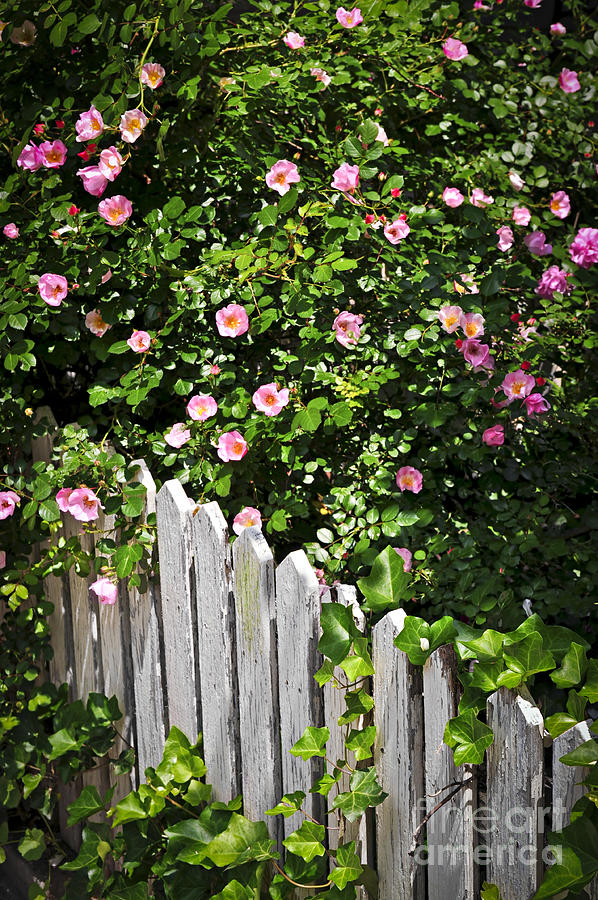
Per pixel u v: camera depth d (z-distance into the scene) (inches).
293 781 72.0
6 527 98.7
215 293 88.0
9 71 98.8
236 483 91.0
